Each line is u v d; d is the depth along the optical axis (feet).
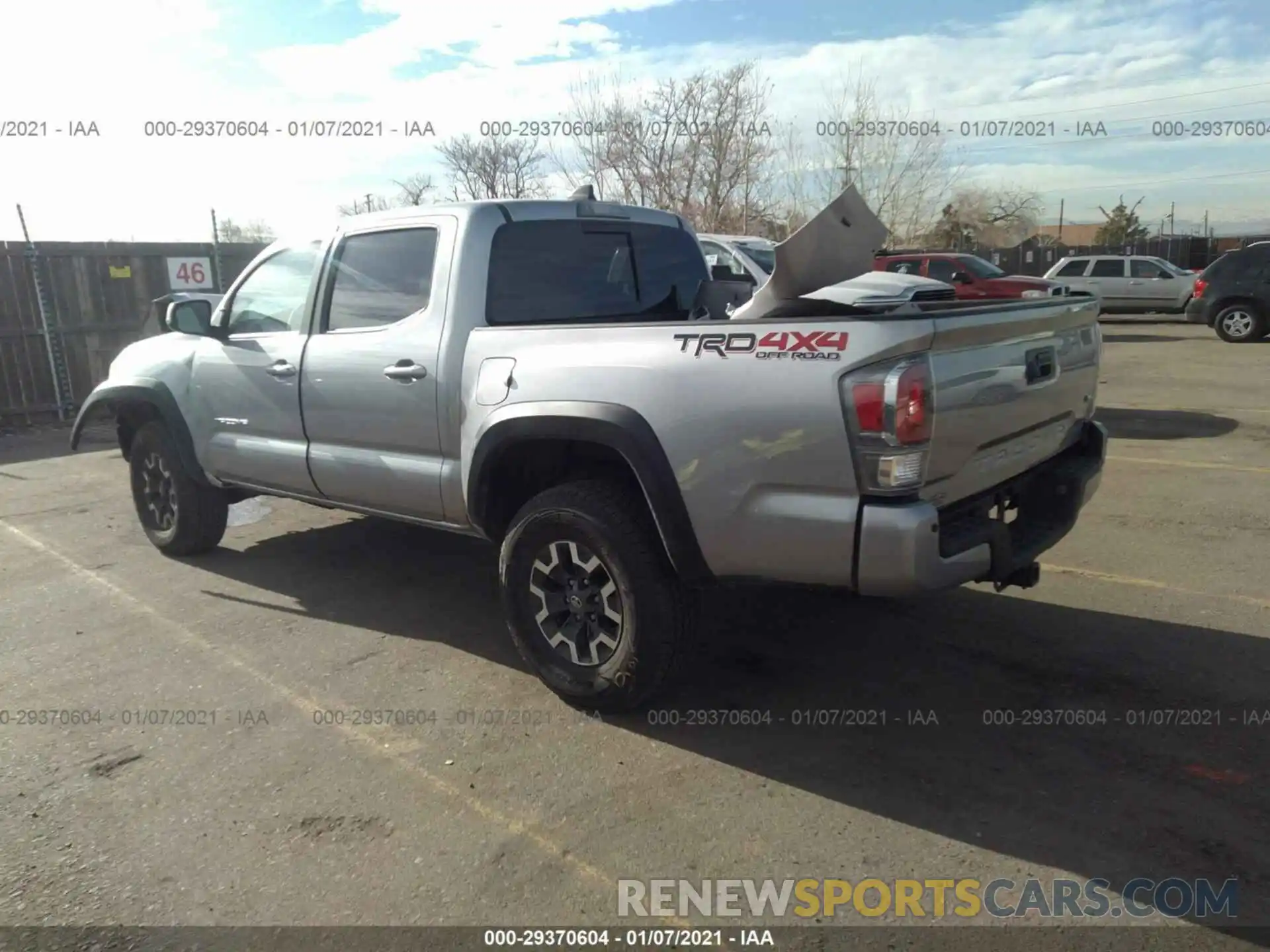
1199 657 13.43
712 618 15.33
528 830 9.80
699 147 77.05
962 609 15.47
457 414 13.24
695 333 10.77
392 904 8.71
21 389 37.83
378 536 20.84
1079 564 17.46
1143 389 38.78
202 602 16.75
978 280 54.39
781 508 10.22
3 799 10.54
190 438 17.89
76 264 38.78
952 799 10.16
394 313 14.33
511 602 12.69
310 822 10.00
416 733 11.88
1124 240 173.37
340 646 14.70
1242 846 9.23
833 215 12.47
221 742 11.71
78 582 17.99
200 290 42.16
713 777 10.73
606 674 11.89
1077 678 12.92
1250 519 19.88
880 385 9.50
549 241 14.47
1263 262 55.47
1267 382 39.70
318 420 15.29
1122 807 9.91
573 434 11.53
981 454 10.89
